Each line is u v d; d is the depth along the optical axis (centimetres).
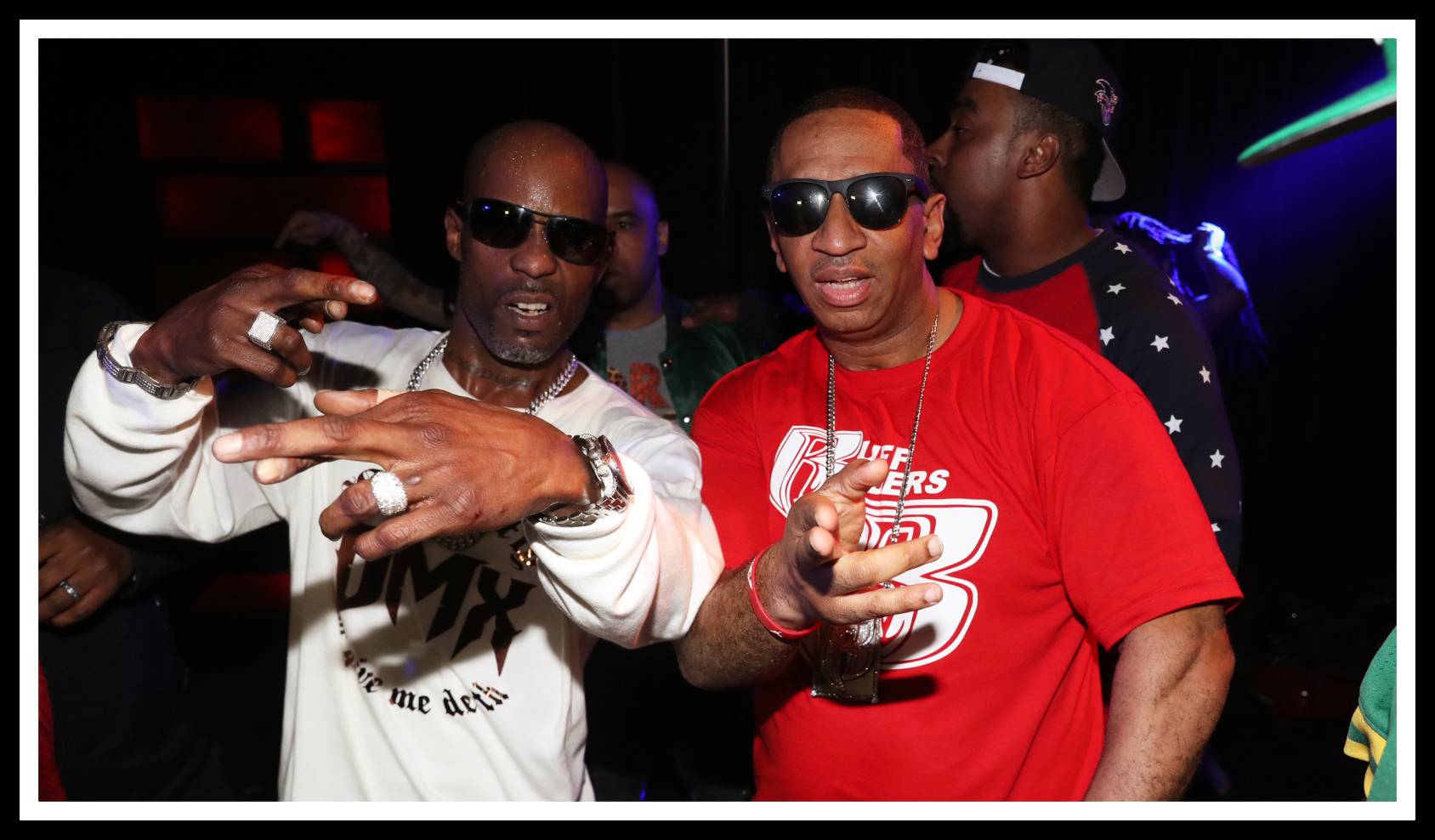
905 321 172
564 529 133
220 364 145
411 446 116
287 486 183
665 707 317
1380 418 732
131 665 236
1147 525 153
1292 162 700
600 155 591
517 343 181
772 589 144
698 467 178
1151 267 248
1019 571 162
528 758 174
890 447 172
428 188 607
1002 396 165
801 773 171
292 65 595
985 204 259
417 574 176
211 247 611
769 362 191
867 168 166
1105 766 153
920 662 163
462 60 594
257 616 503
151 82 589
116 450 158
